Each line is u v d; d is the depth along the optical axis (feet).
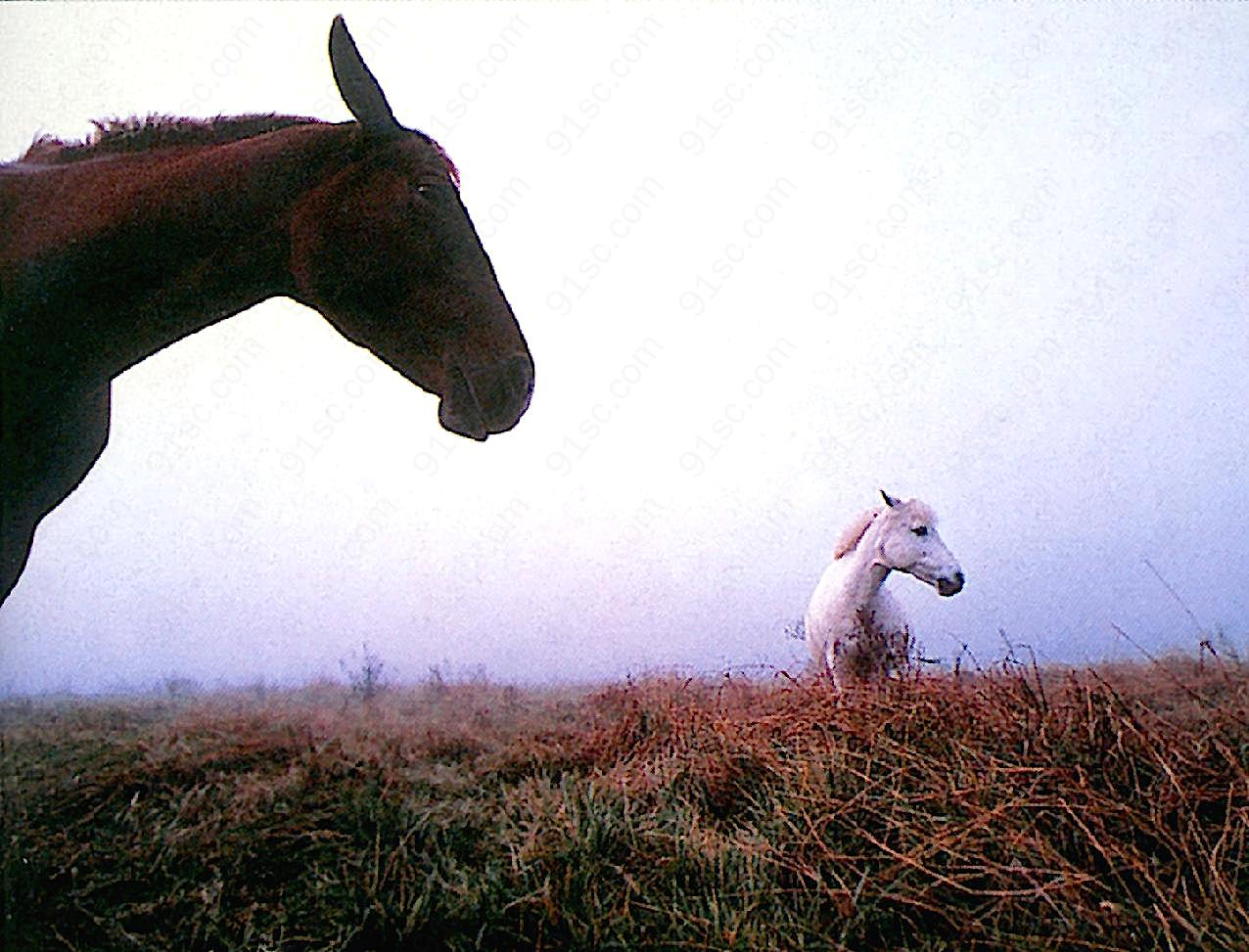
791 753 9.02
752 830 7.88
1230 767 7.14
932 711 8.79
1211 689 10.18
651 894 6.77
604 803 8.22
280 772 10.65
